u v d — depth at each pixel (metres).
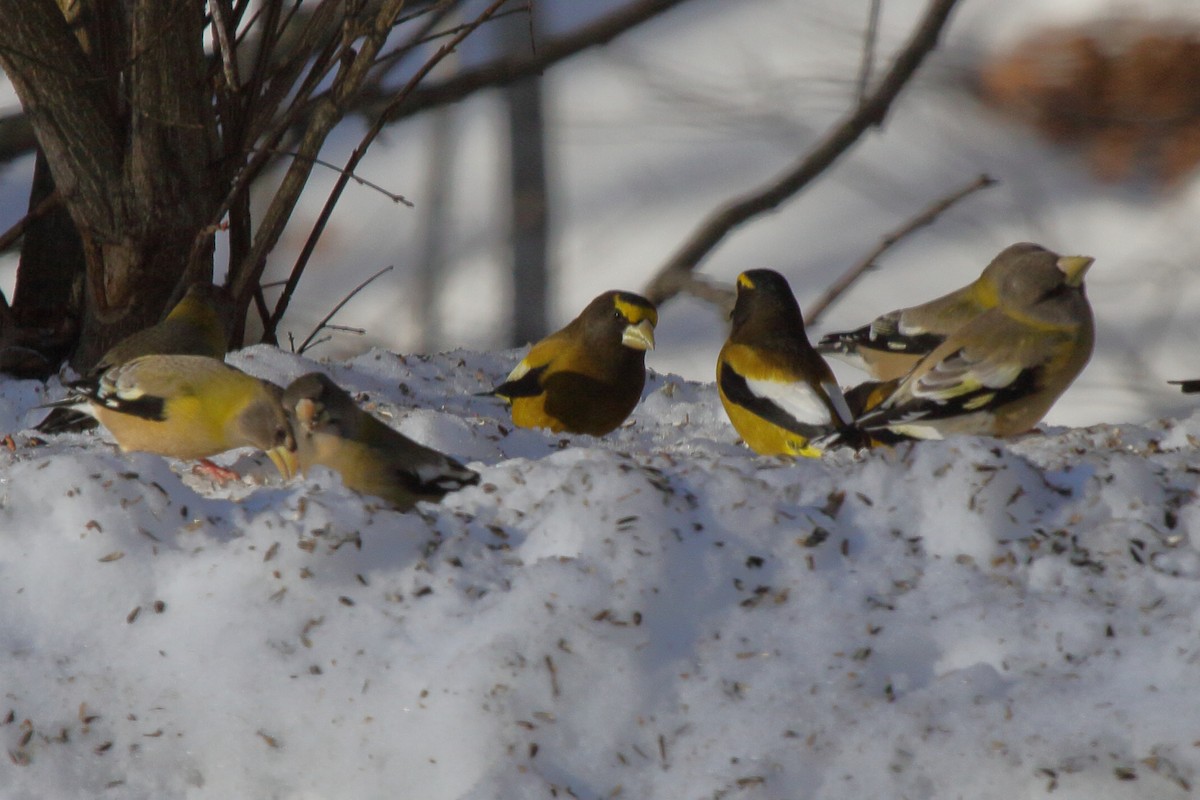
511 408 14.34
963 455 8.61
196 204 15.09
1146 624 7.65
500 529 8.48
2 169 26.75
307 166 14.88
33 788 7.59
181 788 7.60
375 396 14.33
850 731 7.24
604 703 7.42
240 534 8.39
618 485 8.27
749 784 7.05
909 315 16.50
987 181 22.33
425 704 7.46
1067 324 12.91
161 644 7.98
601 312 14.00
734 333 13.68
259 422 10.73
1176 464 9.48
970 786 6.97
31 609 8.19
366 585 8.06
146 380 11.12
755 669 7.57
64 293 16.05
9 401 14.97
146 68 14.21
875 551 8.27
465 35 15.21
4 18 13.88
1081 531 8.41
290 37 21.91
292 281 16.17
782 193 23.94
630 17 25.73
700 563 8.06
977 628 7.73
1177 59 28.91
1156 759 6.84
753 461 9.34
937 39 23.77
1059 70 29.19
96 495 8.44
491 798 7.06
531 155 30.11
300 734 7.54
